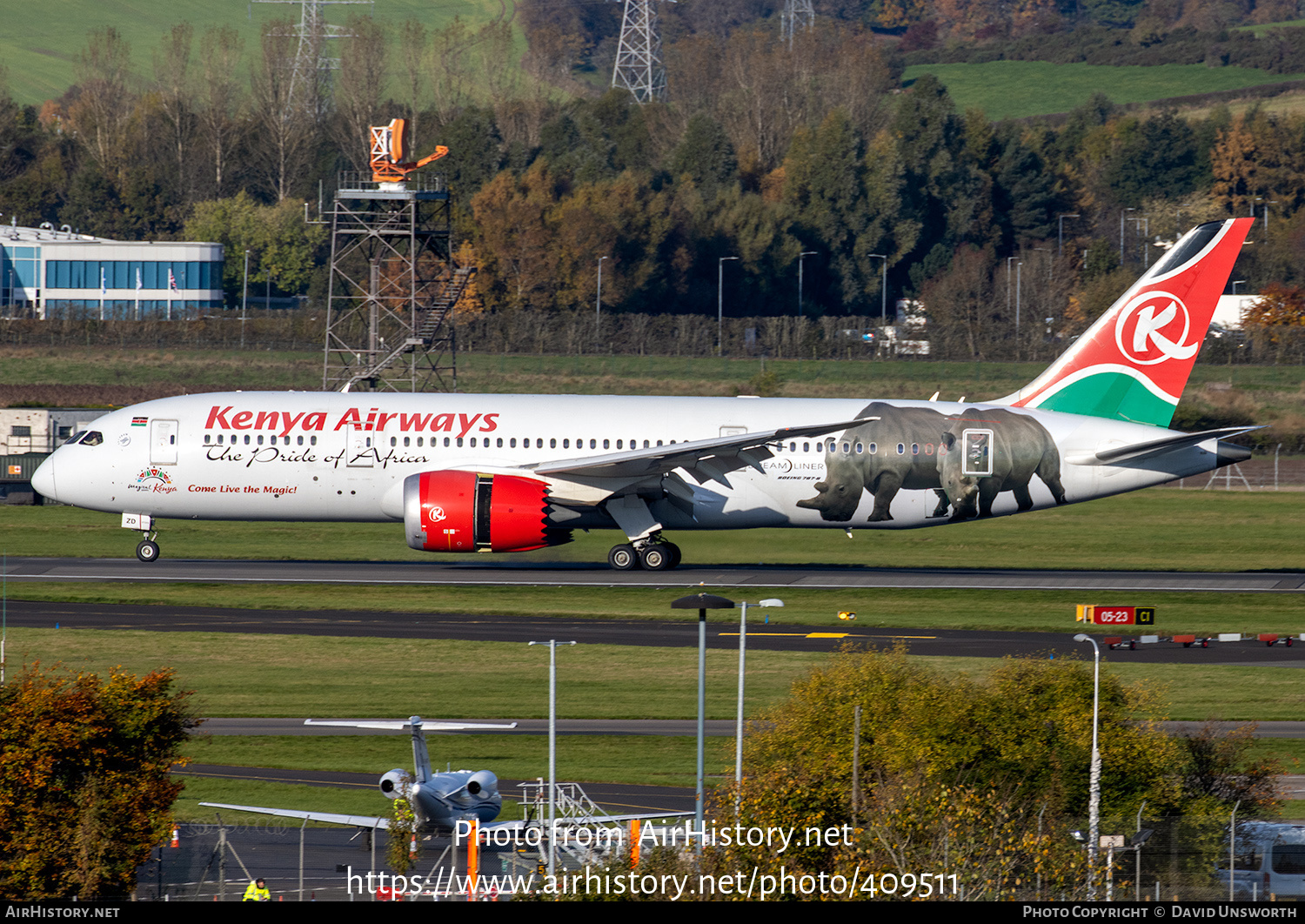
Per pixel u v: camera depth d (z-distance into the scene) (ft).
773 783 353.10
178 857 367.66
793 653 590.96
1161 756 394.73
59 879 334.65
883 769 384.88
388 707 514.27
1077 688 417.28
